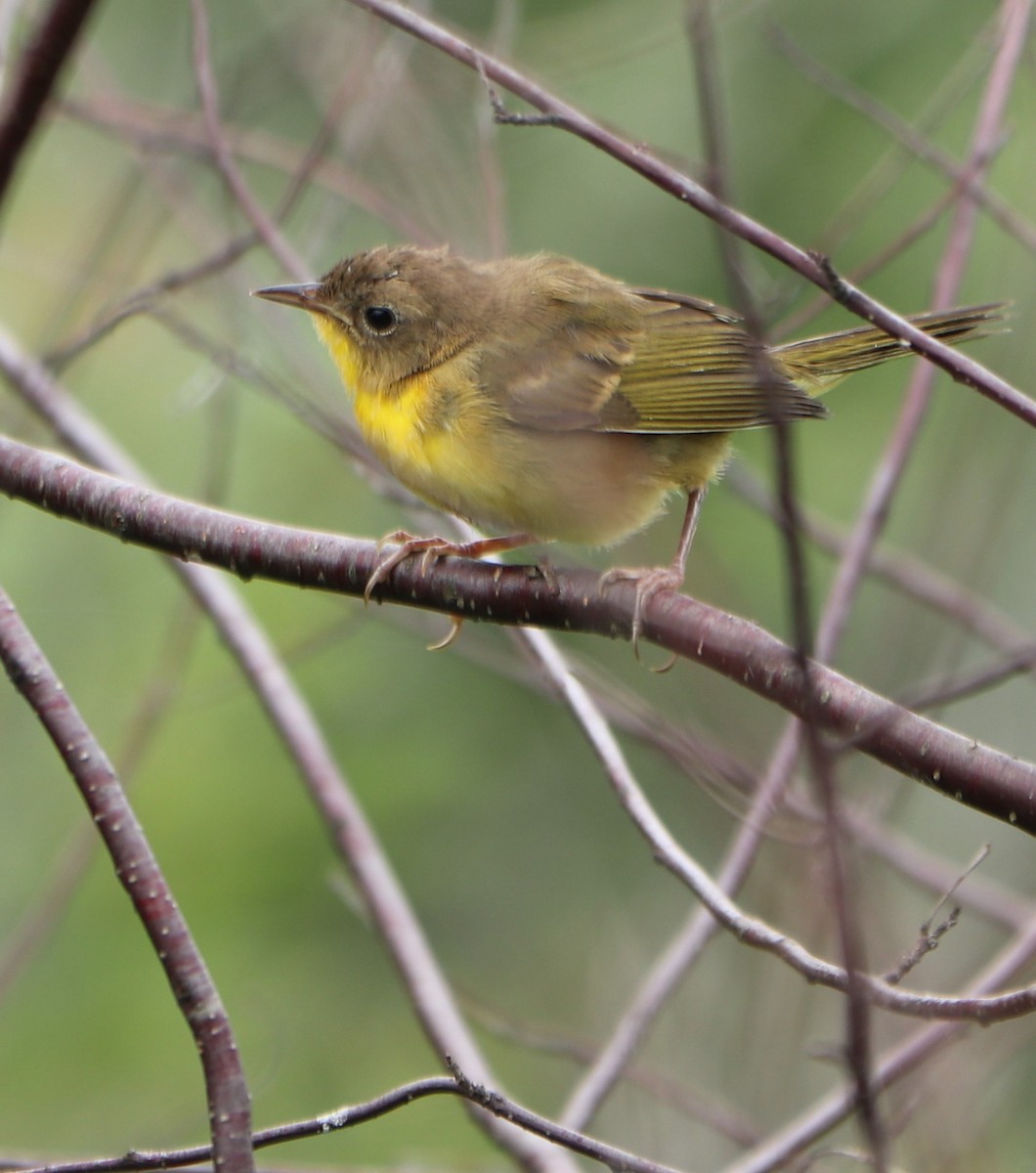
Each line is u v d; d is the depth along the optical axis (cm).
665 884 1336
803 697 514
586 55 1201
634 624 718
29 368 1002
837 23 1298
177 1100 1274
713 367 884
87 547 1390
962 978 1055
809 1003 913
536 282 915
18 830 1349
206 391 994
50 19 836
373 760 1363
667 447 895
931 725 645
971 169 895
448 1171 955
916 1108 810
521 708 1386
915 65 1285
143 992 1309
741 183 1288
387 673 1380
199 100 1047
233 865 1310
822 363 924
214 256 989
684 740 857
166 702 1076
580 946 1317
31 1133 1246
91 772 605
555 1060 1301
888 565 981
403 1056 1296
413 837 1357
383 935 901
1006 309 902
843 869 520
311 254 1002
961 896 983
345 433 984
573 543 912
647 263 1270
